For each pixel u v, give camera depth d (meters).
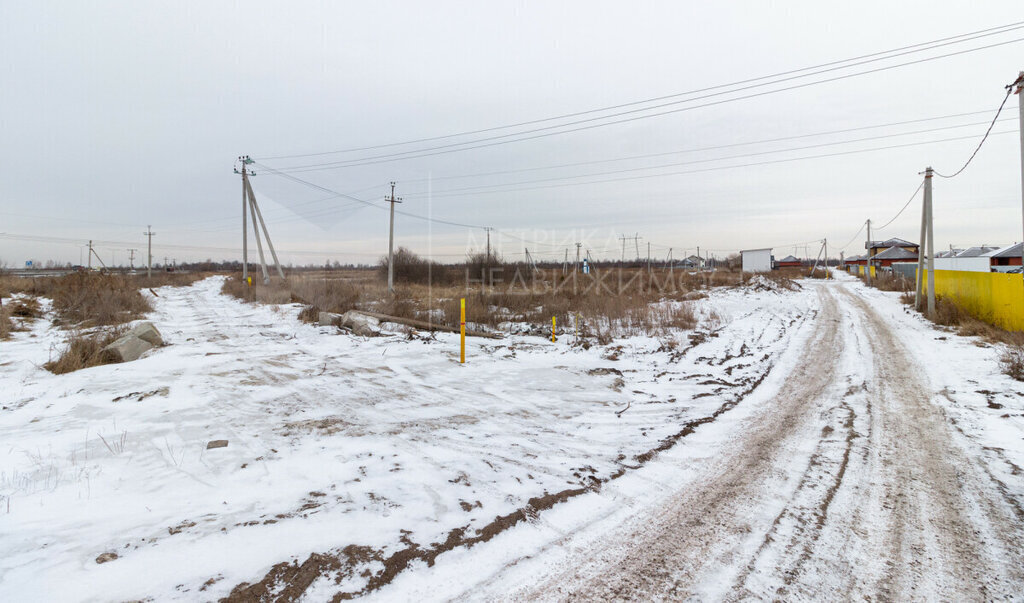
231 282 33.81
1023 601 2.71
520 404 7.07
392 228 25.27
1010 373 8.38
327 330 14.27
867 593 2.79
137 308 17.80
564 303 19.16
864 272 54.59
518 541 3.32
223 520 3.43
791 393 7.82
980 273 15.52
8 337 12.09
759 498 4.05
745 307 21.81
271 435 5.38
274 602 2.56
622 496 4.08
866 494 4.12
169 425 5.68
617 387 8.24
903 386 8.11
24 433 5.35
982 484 4.30
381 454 4.86
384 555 3.04
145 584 2.66
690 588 2.83
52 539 3.13
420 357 10.49
